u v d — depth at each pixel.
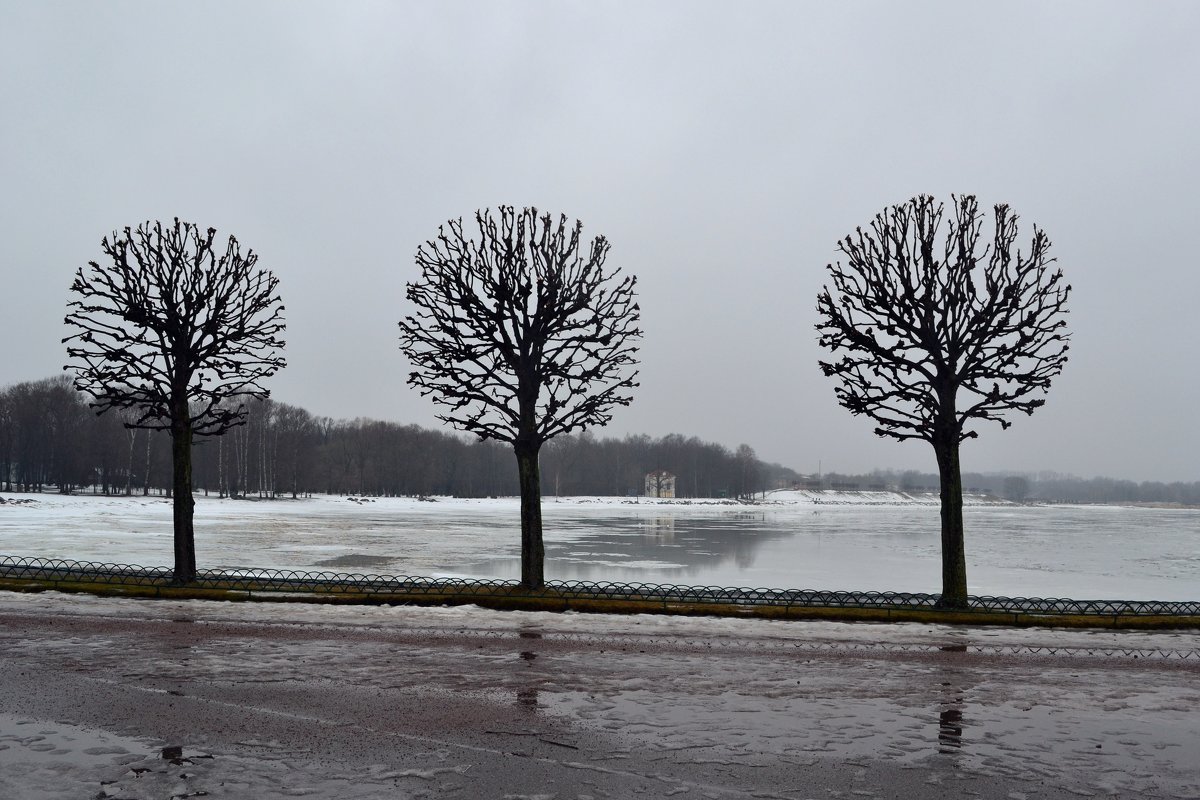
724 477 177.12
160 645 12.94
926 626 15.40
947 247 18.09
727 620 15.55
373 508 92.75
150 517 59.38
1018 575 32.53
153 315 18.83
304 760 8.08
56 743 8.47
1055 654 13.26
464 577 26.33
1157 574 33.97
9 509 60.56
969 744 8.87
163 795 7.21
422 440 144.25
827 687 10.96
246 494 109.31
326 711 9.59
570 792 7.41
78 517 56.38
